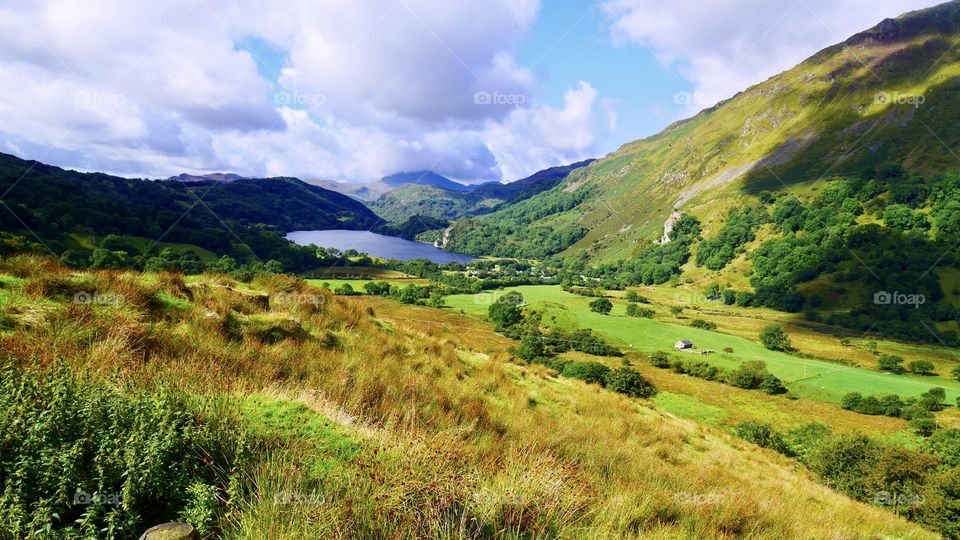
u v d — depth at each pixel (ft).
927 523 72.54
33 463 12.11
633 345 277.64
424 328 69.36
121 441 13.73
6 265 33.53
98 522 12.33
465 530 14.64
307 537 12.64
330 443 19.99
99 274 35.86
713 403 186.39
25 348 21.45
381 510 14.44
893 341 317.42
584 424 43.47
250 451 16.61
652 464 34.60
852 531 33.50
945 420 174.60
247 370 29.19
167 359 26.78
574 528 16.93
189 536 11.11
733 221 622.54
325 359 35.78
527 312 332.60
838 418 180.75
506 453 24.38
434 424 28.30
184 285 40.40
